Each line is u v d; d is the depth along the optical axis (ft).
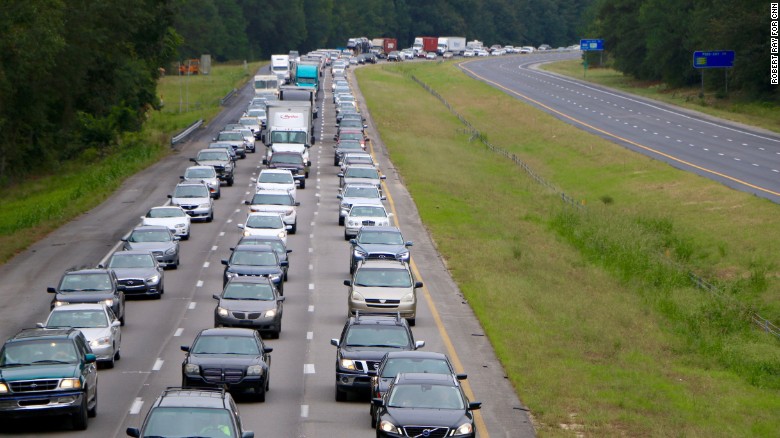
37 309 276.21
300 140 580.30
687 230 466.70
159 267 292.40
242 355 188.34
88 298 241.96
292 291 304.91
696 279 370.73
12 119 633.61
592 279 359.66
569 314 294.05
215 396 137.80
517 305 297.94
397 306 257.75
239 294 246.27
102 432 165.58
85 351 175.11
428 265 353.72
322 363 222.48
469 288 316.81
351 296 258.78
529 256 386.11
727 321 309.63
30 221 429.79
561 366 229.86
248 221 370.94
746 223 457.27
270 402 189.47
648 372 237.86
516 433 174.91
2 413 160.86
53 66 602.85
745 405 214.28
